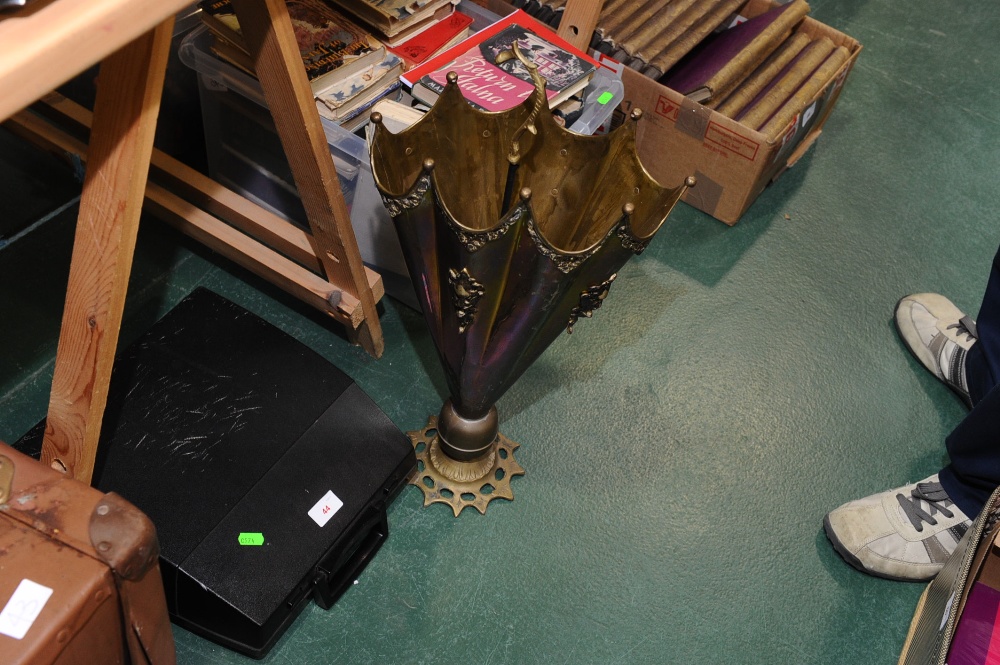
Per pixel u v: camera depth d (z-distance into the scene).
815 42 1.88
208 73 1.38
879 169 1.99
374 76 1.37
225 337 1.30
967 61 2.29
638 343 1.62
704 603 1.33
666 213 1.03
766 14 1.83
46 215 1.62
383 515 1.27
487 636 1.26
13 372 1.43
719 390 1.58
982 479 1.35
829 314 1.72
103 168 0.85
